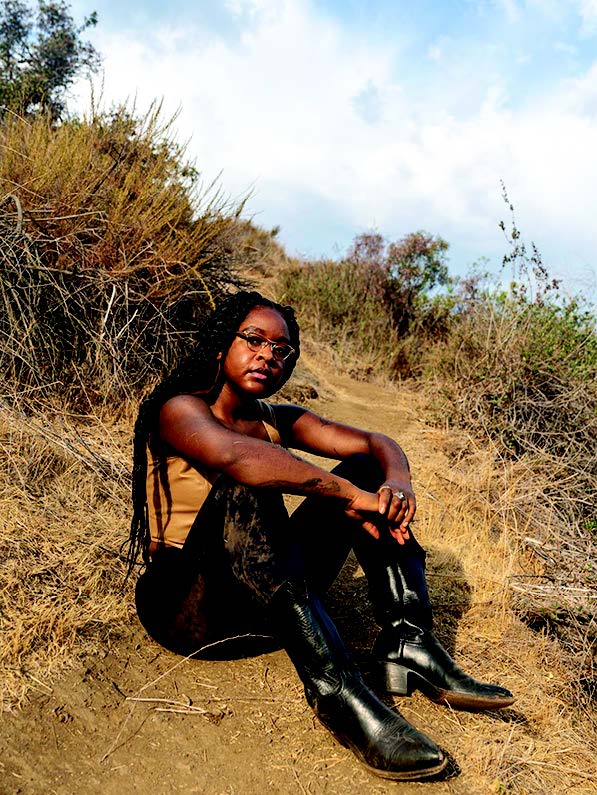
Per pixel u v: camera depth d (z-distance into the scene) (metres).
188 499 2.04
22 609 2.21
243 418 2.24
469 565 3.36
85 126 4.80
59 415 3.62
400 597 2.19
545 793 1.98
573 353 5.58
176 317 4.53
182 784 1.78
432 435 5.46
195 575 1.99
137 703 2.01
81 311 4.02
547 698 2.46
